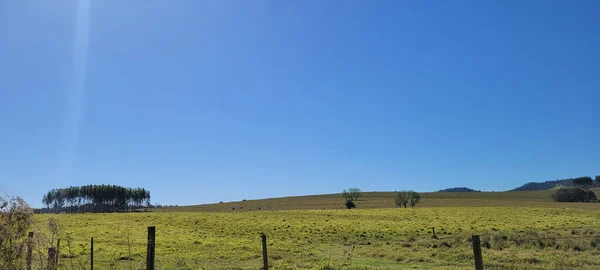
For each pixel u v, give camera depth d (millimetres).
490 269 22594
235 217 78500
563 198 147750
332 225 64500
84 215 76812
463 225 61875
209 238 47812
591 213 79625
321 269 22875
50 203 152125
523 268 22281
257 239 47938
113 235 47125
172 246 38750
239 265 27172
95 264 25016
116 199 162875
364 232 55156
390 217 78750
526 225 59156
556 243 32844
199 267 25844
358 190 160125
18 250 10922
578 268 21797
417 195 136125
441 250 33375
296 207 149000
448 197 178500
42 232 11680
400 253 32219
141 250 33656
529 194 184250
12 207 11078
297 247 40156
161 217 75750
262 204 169000
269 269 23812
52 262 11445
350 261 28625
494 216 76250
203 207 167250
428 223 66312
